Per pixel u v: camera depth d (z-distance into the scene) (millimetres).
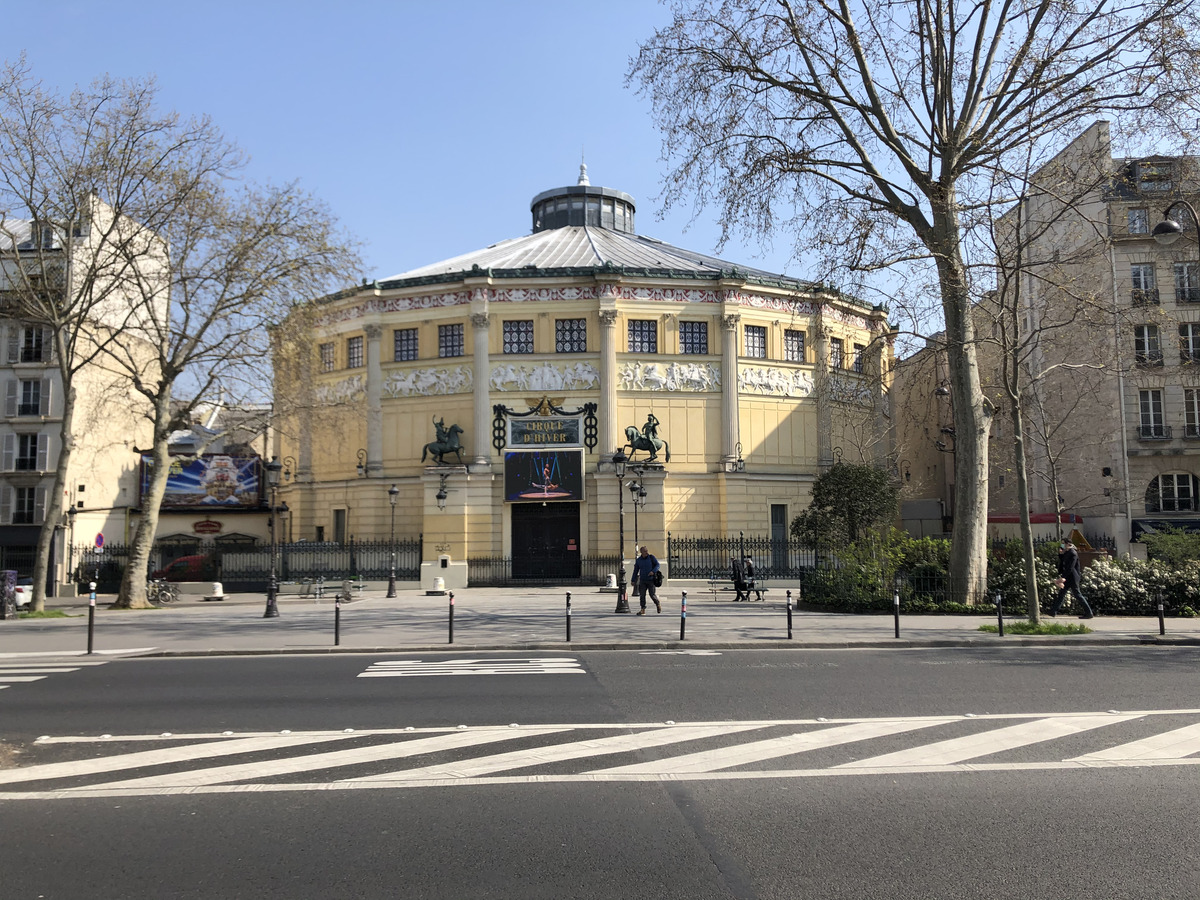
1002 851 6633
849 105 25281
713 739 10172
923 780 8500
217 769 9039
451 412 44812
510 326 45000
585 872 6250
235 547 46344
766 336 46750
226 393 32562
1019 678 14359
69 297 32594
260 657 17953
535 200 60906
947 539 28406
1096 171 24109
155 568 47062
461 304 45125
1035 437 46781
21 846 6844
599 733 10500
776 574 38500
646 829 7148
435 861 6473
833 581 27219
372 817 7488
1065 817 7410
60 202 29672
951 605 24719
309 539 47719
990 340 22875
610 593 36375
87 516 48438
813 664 16141
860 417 45031
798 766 9016
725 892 5887
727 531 43750
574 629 21812
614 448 43562
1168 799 7895
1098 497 43812
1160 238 20297
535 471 42625
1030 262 21719
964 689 13344
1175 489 43031
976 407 25016
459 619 24812
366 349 46125
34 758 9539
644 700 12539
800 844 6797
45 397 47688
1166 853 6582
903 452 51469
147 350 52062
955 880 6086
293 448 49812
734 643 18734
